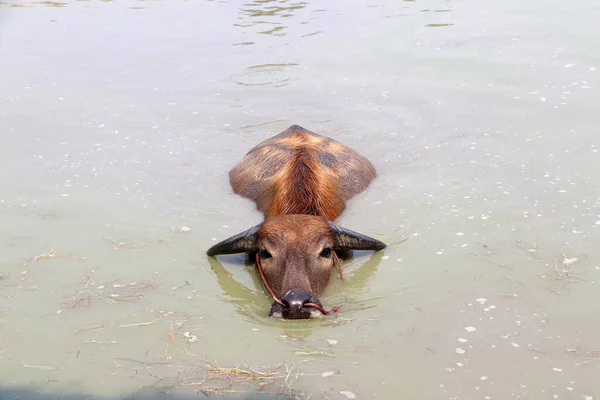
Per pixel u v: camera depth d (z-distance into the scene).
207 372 5.58
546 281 6.78
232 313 6.51
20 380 5.54
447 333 6.05
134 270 7.25
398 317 6.34
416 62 13.18
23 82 12.74
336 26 15.38
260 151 9.48
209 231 8.09
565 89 11.54
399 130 10.75
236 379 5.48
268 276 6.99
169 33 15.27
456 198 8.61
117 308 6.56
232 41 14.69
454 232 7.84
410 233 7.89
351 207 8.55
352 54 13.74
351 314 6.44
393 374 5.52
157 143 10.52
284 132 10.12
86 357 5.82
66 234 7.98
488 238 7.66
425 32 14.66
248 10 16.78
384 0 17.09
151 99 12.08
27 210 8.54
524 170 9.15
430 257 7.37
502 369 5.54
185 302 6.69
